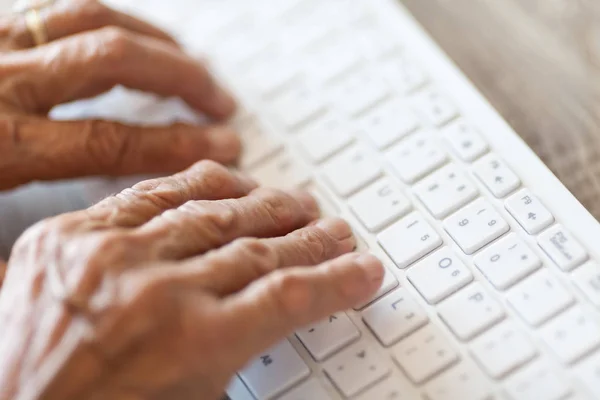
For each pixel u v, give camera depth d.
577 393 0.42
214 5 0.55
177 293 0.40
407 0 0.55
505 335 0.43
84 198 0.52
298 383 0.44
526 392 0.42
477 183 0.46
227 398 0.45
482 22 0.54
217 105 0.51
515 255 0.44
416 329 0.44
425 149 0.47
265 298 0.41
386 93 0.49
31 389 0.40
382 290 0.45
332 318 0.44
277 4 0.54
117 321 0.40
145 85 0.51
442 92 0.49
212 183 0.46
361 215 0.47
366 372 0.43
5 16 0.52
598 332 0.42
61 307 0.40
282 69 0.52
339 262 0.43
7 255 0.51
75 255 0.41
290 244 0.44
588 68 0.51
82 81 0.49
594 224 0.44
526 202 0.45
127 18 0.52
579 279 0.43
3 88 0.49
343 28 0.52
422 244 0.45
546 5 0.53
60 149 0.49
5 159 0.49
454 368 0.43
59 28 0.51
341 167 0.48
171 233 0.42
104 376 0.40
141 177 0.50
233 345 0.40
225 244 0.44
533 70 0.52
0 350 0.40
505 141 0.47
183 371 0.40
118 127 0.50
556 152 0.50
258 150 0.50
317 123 0.50
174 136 0.50
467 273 0.44
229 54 0.53
